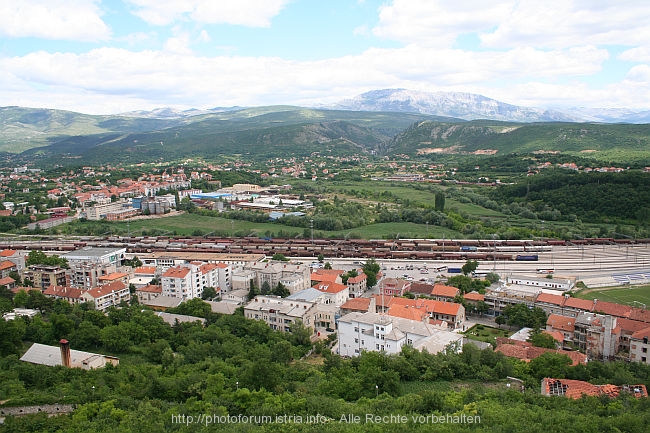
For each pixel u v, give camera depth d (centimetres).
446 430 12506
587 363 18525
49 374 17862
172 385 16662
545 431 12344
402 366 17888
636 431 12325
